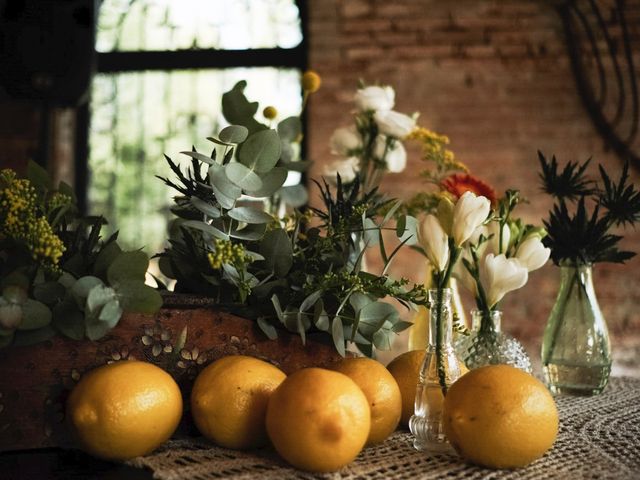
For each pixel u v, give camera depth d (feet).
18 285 2.09
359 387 2.15
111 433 1.95
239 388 2.10
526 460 1.98
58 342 2.17
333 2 12.01
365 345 2.59
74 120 12.47
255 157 2.43
